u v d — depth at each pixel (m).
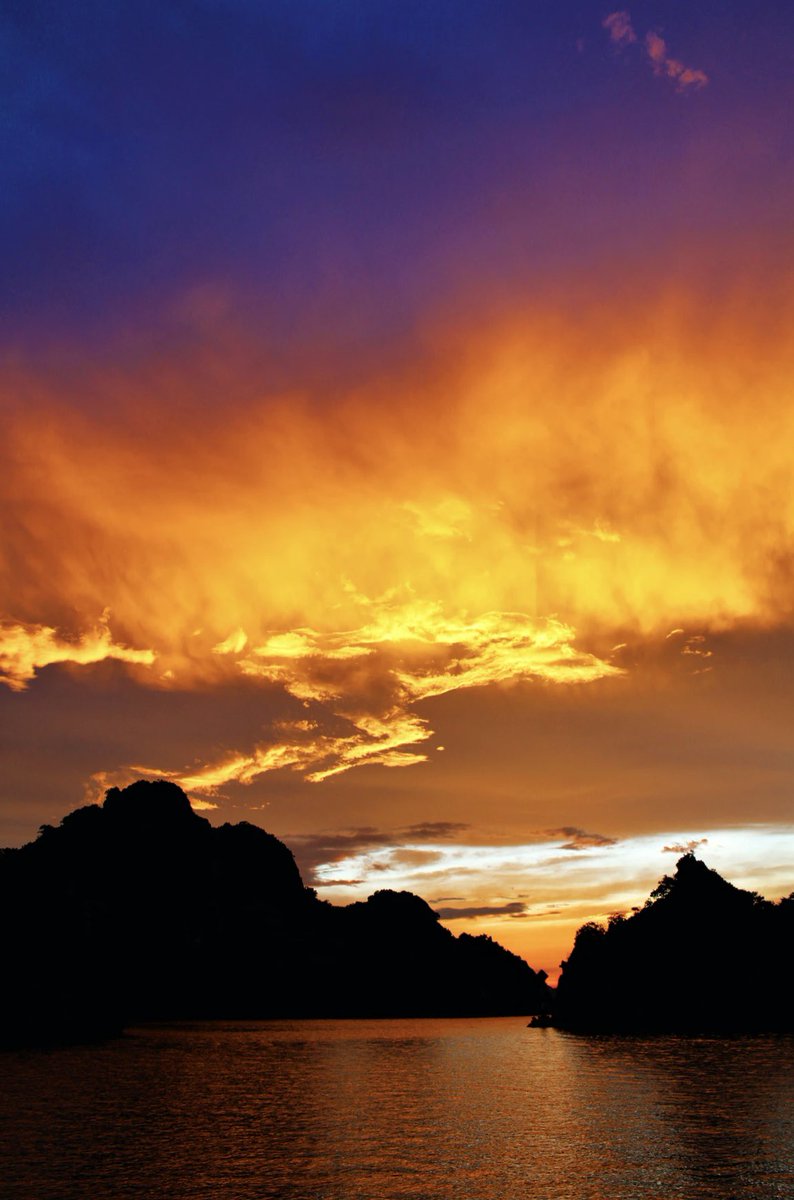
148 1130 71.25
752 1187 50.78
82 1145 64.50
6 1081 107.56
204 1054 161.38
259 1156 60.59
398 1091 100.50
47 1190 51.38
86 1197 49.69
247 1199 49.28
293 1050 176.00
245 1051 172.25
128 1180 53.62
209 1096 94.88
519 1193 50.34
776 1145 61.47
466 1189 51.38
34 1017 199.38
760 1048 146.12
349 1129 72.06
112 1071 122.56
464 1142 65.62
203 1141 66.31
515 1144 64.38
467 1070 126.19
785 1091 88.38
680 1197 49.00
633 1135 66.69
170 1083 108.06
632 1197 49.22
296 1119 77.75
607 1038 188.75
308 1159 59.66
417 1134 69.44
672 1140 64.06
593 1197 49.31
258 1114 80.88
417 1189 51.47
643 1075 109.06
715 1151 59.94
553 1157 59.47
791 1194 49.25
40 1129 71.44
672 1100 84.44
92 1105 86.06
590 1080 106.12
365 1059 151.38
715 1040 167.62
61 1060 140.00
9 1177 54.41
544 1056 146.75
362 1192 50.88
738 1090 90.19
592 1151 61.16
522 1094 94.94
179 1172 55.69
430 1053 164.75
